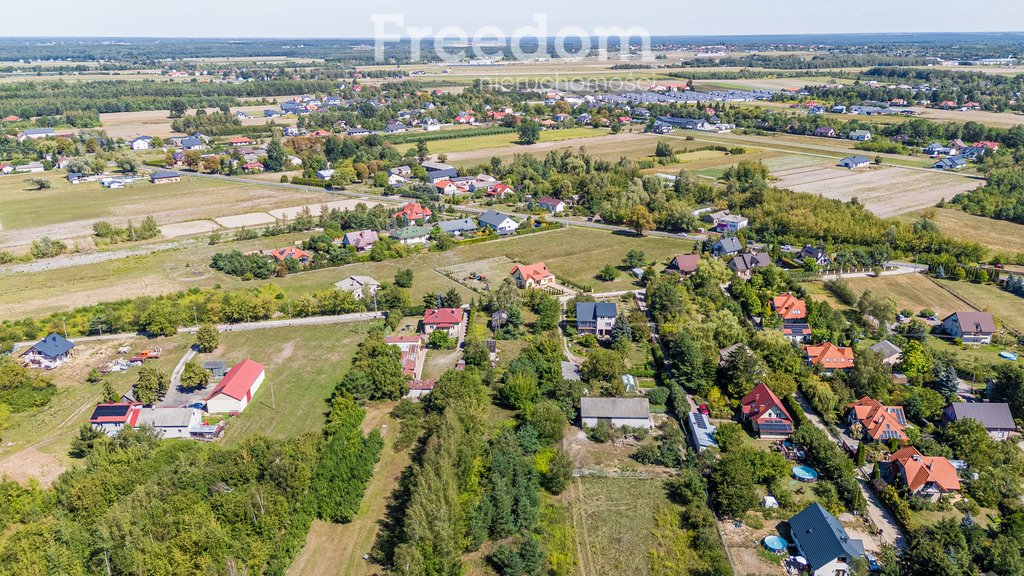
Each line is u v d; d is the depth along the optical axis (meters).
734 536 79.69
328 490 83.12
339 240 190.62
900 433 95.44
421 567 69.25
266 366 120.00
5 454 94.50
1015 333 128.88
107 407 100.62
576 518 83.19
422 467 86.50
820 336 125.31
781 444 96.62
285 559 73.19
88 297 153.00
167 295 150.50
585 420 101.31
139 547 70.75
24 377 110.44
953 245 170.38
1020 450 94.19
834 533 74.38
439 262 176.00
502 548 74.25
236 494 78.06
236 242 193.50
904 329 130.75
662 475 91.56
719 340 122.69
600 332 132.25
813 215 193.50
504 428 96.31
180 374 115.94
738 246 172.75
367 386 107.06
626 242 192.00
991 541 76.75
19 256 180.38
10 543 72.06
